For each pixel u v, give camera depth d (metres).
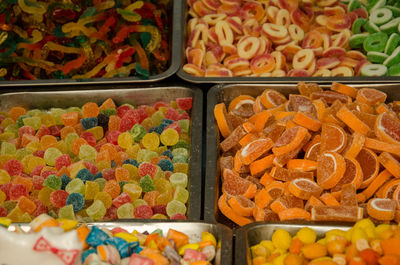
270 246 0.70
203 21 1.04
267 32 1.00
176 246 0.68
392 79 0.91
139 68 0.94
